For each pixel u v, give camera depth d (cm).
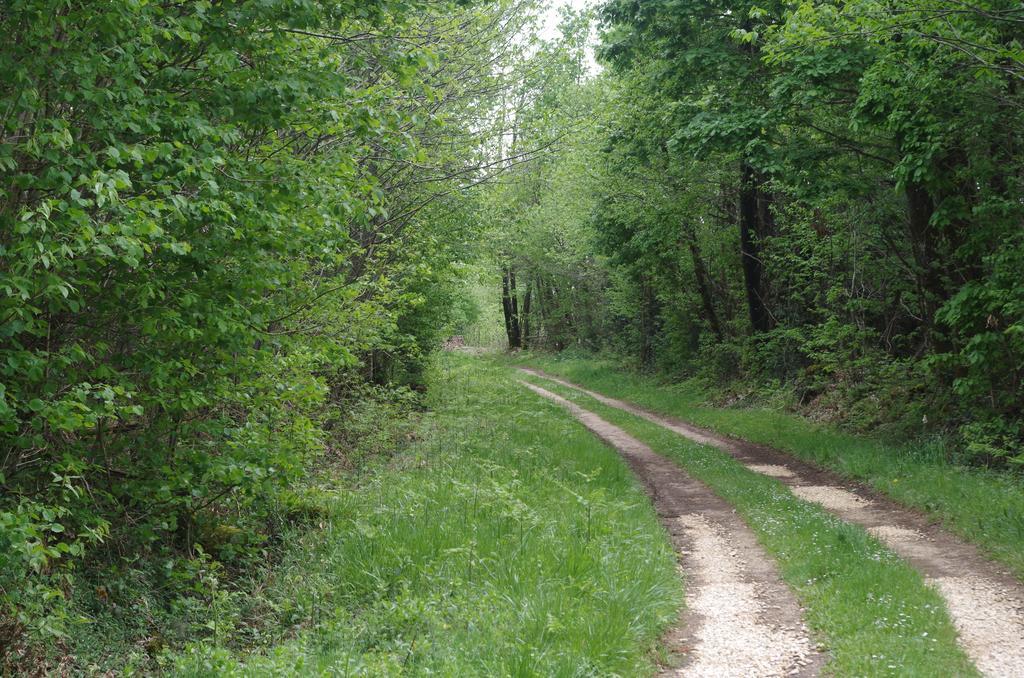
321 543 973
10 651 639
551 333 5856
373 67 1127
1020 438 1487
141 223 603
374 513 1060
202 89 777
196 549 927
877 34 1227
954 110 1441
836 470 1708
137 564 874
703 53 1947
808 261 2305
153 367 754
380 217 1630
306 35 854
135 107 699
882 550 1016
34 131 655
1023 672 656
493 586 821
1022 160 1505
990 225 1488
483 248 2061
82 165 636
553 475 1473
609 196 2847
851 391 2241
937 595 834
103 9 660
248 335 816
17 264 583
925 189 1600
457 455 1551
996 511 1157
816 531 1116
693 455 1942
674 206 2644
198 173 686
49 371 704
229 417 945
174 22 684
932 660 669
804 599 867
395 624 727
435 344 2595
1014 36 1363
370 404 1652
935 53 1304
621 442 2289
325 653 666
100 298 754
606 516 1155
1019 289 1352
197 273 774
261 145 862
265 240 793
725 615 838
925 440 1683
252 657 651
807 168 1758
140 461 852
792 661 704
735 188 2819
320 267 1045
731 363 3194
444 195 1667
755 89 1894
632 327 4400
